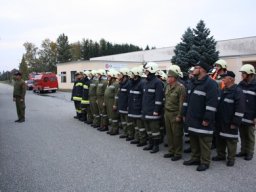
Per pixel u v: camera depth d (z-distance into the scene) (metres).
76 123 12.24
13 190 5.20
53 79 35.56
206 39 28.00
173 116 6.83
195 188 5.14
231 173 5.90
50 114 15.17
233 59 29.52
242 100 6.24
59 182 5.54
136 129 8.48
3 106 19.75
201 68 6.20
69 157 7.15
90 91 11.14
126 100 9.01
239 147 7.93
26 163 6.73
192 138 6.44
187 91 6.86
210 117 6.04
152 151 7.52
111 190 5.13
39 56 73.44
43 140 9.05
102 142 8.70
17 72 12.62
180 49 28.73
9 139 9.25
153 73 7.55
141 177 5.74
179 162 6.72
